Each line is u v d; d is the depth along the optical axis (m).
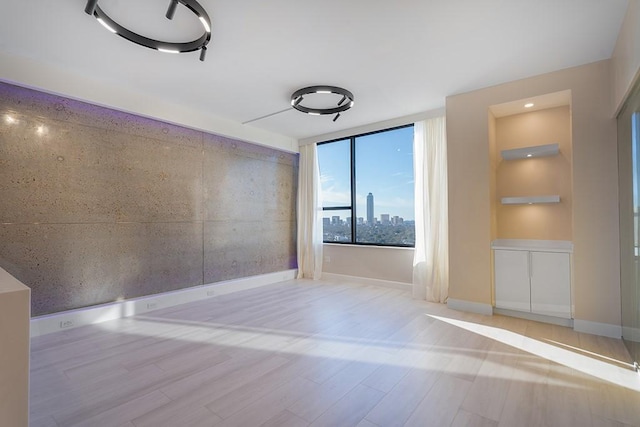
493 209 4.02
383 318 3.77
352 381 2.32
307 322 3.64
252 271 5.68
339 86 3.87
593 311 3.22
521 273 3.68
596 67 3.24
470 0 2.35
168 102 4.41
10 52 3.06
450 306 4.16
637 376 2.36
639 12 2.13
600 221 3.20
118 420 1.87
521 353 2.77
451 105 4.16
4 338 1.09
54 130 3.44
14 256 3.18
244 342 3.06
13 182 3.17
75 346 2.97
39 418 1.89
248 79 3.69
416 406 2.01
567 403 2.03
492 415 1.91
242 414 1.93
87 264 3.67
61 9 2.43
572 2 2.37
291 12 2.48
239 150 5.52
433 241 4.55
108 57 3.18
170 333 3.31
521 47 3.00
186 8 2.41
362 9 2.45
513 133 4.13
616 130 3.12
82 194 3.64
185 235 4.68
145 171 4.22
